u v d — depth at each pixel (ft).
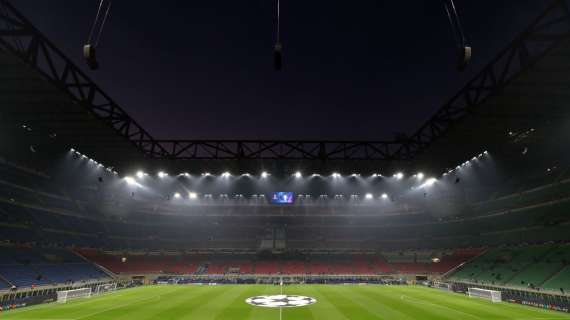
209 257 238.27
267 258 239.91
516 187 195.62
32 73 85.20
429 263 216.13
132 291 140.15
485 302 107.96
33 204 176.35
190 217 259.60
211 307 95.35
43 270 156.15
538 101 100.22
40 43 82.07
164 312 86.94
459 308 95.30
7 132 130.00
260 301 107.76
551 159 181.06
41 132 126.00
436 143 126.00
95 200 217.36
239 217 259.80
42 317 80.59
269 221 262.06
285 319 78.13
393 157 134.82
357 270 218.59
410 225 244.42
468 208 213.87
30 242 162.91
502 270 165.17
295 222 262.47
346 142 134.62
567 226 153.99
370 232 255.91
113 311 88.53
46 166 188.85
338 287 159.12
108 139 127.85
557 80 89.15
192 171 152.35
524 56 81.71
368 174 153.48
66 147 139.64
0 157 163.73
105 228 222.89
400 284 180.75
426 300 112.37
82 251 192.85
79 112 107.04
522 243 172.96
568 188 162.71
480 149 137.39
